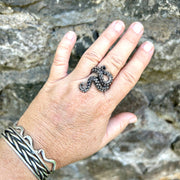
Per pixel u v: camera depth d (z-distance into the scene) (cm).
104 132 34
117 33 31
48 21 34
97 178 46
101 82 32
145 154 44
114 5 33
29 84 38
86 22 34
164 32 34
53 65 33
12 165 30
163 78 38
